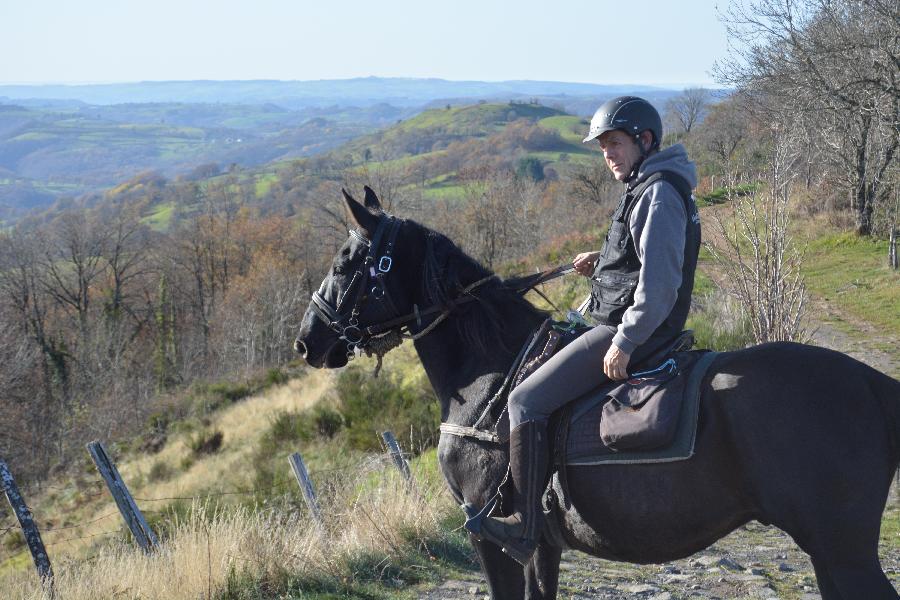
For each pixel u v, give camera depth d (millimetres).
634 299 3152
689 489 3045
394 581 5934
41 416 32281
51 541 17625
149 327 53688
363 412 17109
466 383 3709
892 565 5844
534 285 3881
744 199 11078
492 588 3566
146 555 6777
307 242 59469
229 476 17766
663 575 5852
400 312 3891
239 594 5680
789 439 2877
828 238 30047
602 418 3223
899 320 18750
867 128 27344
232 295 51469
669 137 41938
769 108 25891
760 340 10320
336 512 7473
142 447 25719
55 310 49812
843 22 25281
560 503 3361
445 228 51625
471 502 3611
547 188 68125
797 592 5309
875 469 2824
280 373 29344
